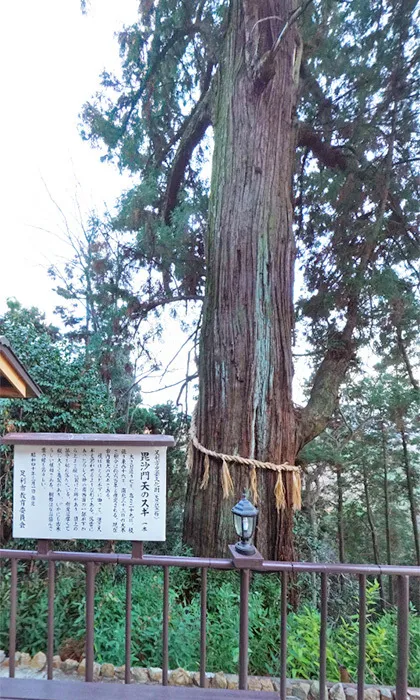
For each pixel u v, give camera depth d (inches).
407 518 393.7
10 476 181.9
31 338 213.2
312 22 199.8
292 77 170.7
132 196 236.2
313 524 261.1
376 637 84.0
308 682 76.1
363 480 371.6
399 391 217.9
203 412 152.3
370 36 197.2
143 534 66.5
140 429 249.9
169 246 223.8
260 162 157.8
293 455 150.6
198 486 146.9
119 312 234.8
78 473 68.0
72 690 63.3
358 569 63.7
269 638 86.8
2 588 107.9
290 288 160.4
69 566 125.9
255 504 135.9
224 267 156.2
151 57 232.4
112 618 93.8
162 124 255.3
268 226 156.2
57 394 200.8
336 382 202.5
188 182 261.1
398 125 209.5
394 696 73.4
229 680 76.7
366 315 214.1
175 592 111.8
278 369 149.9
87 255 279.9
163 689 63.7
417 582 293.0
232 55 166.6
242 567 63.9
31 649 87.4
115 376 239.1
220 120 169.8
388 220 216.1
